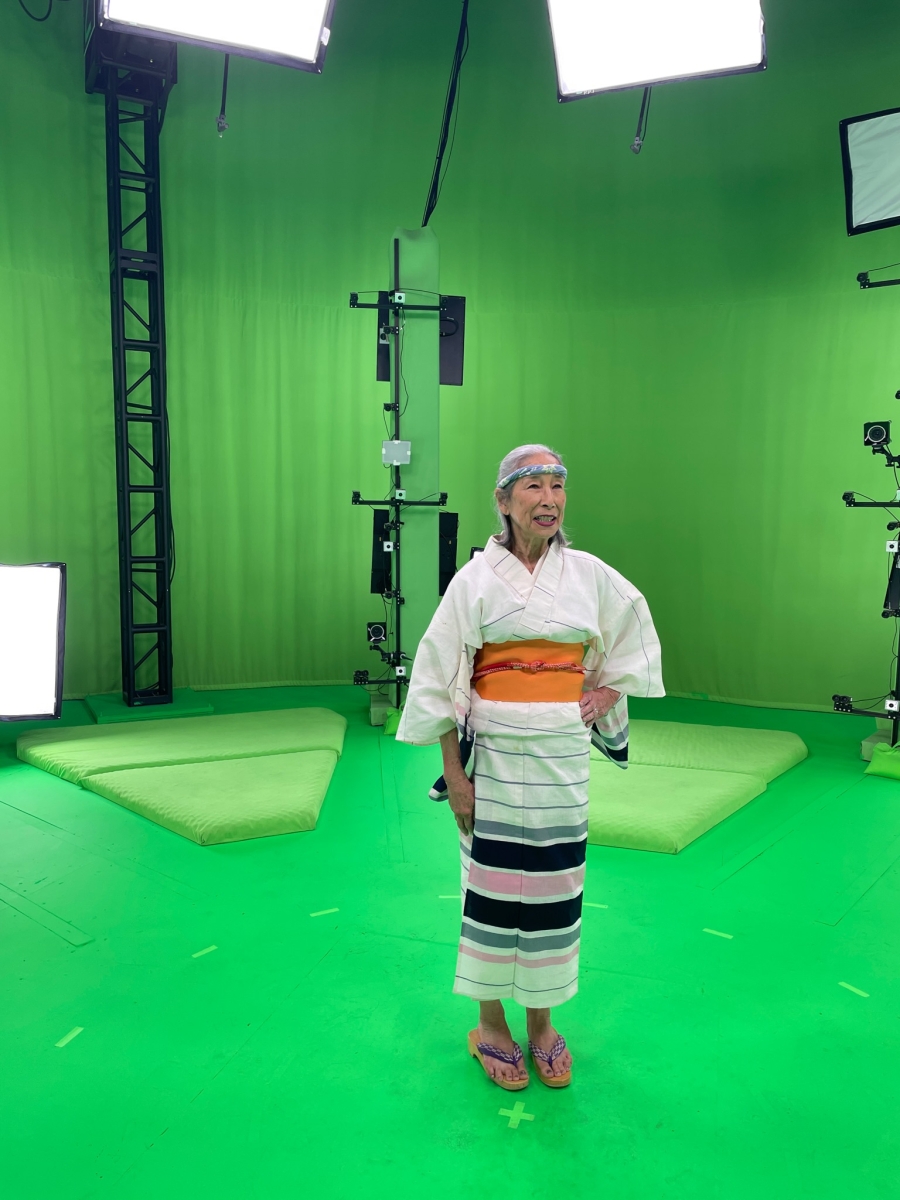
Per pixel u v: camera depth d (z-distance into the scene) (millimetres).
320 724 5207
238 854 3344
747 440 6258
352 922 2783
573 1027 2217
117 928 2740
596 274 6527
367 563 6727
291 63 4449
